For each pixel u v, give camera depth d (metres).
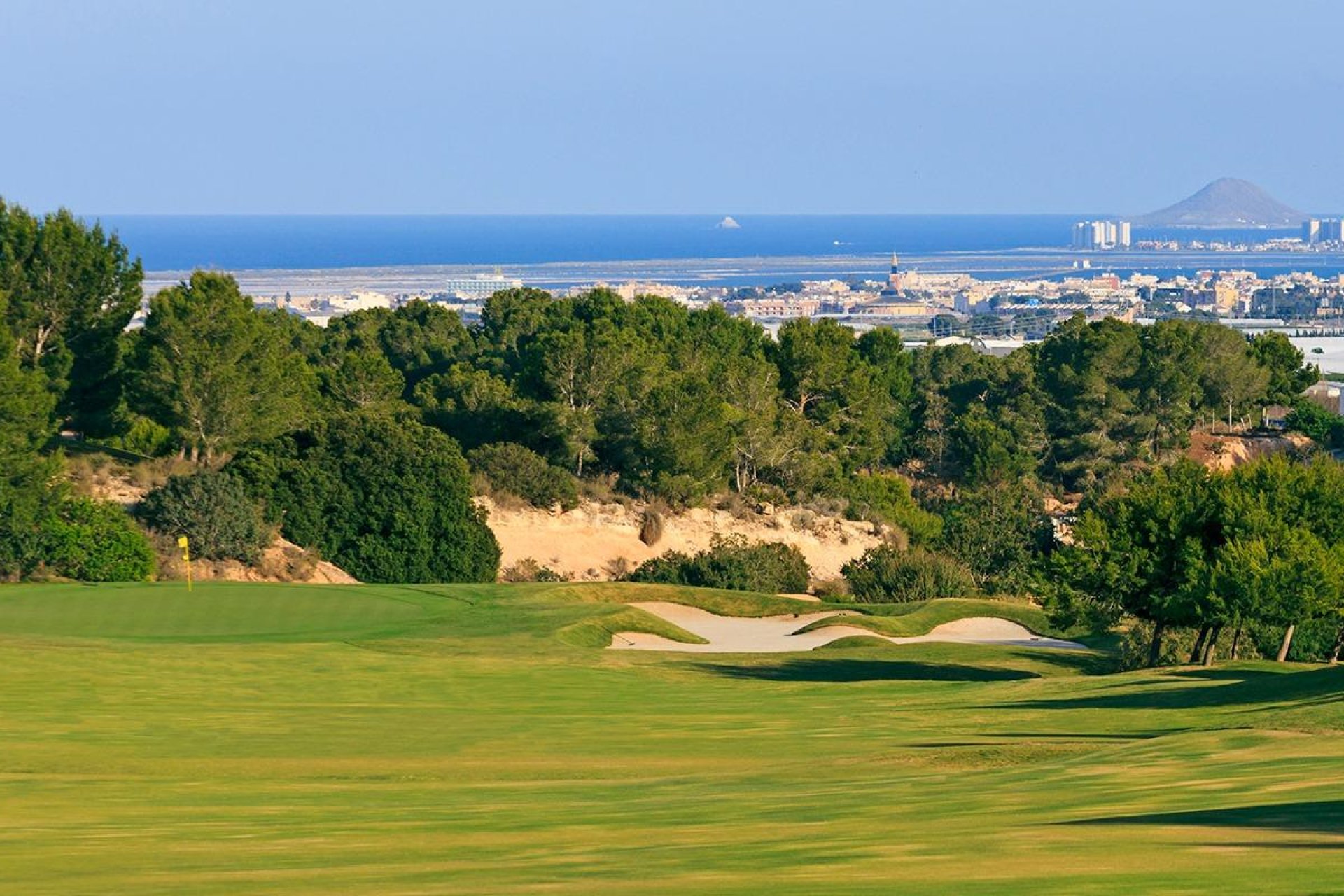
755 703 50.69
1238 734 36.41
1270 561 64.62
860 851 21.66
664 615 90.31
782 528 137.75
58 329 115.06
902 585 109.19
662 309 196.00
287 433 115.94
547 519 128.50
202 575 99.31
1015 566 119.38
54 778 34.06
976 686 55.81
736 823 26.23
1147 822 23.28
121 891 20.27
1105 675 68.38
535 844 24.48
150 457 120.12
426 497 108.56
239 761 37.09
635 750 39.72
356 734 42.12
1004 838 22.23
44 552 92.88
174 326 112.81
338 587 83.06
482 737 41.84
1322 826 22.22
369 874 21.42
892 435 190.38
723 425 138.62
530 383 148.88
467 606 80.19
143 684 50.84
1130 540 70.44
